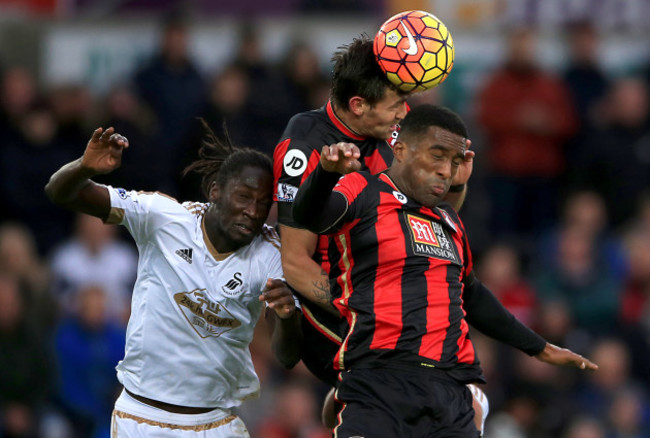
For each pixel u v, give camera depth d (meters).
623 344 38.56
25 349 34.41
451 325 18.28
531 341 20.33
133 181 38.47
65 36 42.53
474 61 43.91
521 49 42.72
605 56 45.47
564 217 42.91
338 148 16.33
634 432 36.09
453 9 44.12
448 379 18.03
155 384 20.20
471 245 40.53
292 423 33.88
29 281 35.81
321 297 18.98
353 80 19.14
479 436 18.12
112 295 37.00
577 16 44.97
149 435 20.20
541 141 43.06
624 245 41.44
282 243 19.48
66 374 35.03
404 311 17.95
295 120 19.94
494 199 42.81
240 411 34.12
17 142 39.12
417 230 18.39
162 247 19.95
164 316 19.98
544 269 40.62
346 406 17.91
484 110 42.94
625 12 45.25
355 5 43.78
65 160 39.34
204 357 20.19
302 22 43.38
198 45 42.62
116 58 42.47
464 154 18.30
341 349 18.23
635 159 43.59
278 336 19.75
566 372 36.50
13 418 33.75
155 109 39.97
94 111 40.12
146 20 42.62
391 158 20.05
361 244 18.17
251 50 40.56
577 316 39.47
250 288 20.08
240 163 19.48
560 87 43.47
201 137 39.16
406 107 19.75
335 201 17.69
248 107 39.59
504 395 35.59
